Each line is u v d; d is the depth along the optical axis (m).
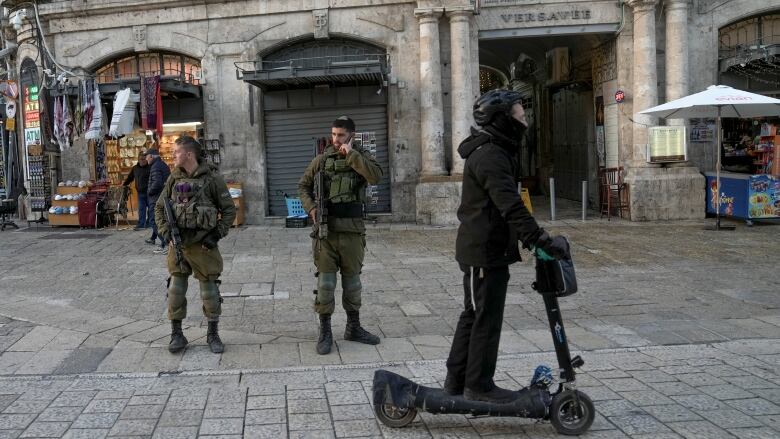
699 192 13.16
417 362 5.04
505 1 13.40
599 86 14.75
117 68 15.02
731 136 14.20
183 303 5.36
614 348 5.32
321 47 14.20
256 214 14.27
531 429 3.79
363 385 4.55
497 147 3.54
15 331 6.03
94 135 13.39
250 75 12.81
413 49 13.71
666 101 13.38
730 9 13.47
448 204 13.30
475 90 13.60
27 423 3.96
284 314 6.60
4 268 9.25
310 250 10.44
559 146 18.00
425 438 3.68
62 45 14.80
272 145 14.38
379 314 6.55
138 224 13.38
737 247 9.89
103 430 3.84
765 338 5.52
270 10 13.91
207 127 14.30
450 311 6.65
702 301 6.82
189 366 5.03
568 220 13.61
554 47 16.25
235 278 8.33
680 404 4.08
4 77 17.34
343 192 5.24
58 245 11.38
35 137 15.11
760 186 11.95
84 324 6.25
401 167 13.91
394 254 9.98
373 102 13.95
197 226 5.15
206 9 14.12
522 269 8.55
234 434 3.76
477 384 3.67
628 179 13.42
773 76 13.82
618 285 7.60
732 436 3.61
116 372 4.91
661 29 13.43
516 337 5.67
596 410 4.02
